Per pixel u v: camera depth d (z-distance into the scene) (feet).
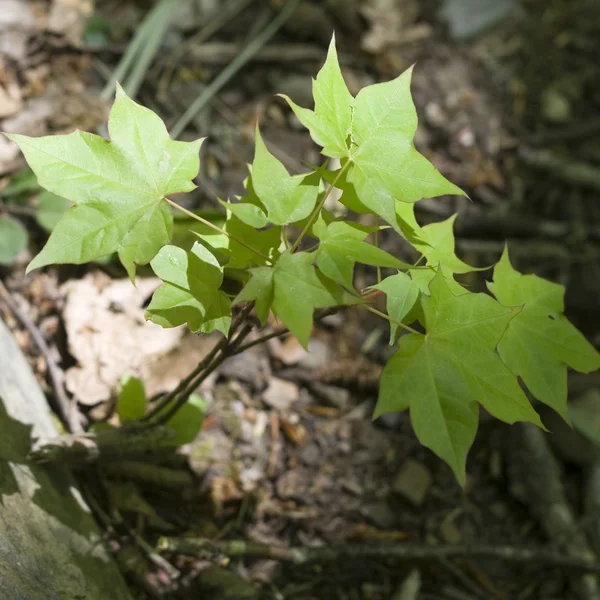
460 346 2.19
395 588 3.06
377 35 4.99
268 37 4.80
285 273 2.11
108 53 4.25
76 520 2.62
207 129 4.26
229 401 3.34
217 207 3.88
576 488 3.56
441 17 5.26
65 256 2.15
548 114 5.04
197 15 4.76
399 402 2.16
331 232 2.17
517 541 3.30
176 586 2.82
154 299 2.21
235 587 2.84
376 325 3.86
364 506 3.21
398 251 4.05
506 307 2.20
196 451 3.12
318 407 3.50
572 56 5.41
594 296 4.22
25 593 2.28
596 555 3.25
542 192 4.70
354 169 2.20
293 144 4.37
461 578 3.11
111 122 2.19
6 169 3.39
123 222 2.19
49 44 3.97
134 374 3.07
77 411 2.98
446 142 4.74
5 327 2.91
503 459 3.58
